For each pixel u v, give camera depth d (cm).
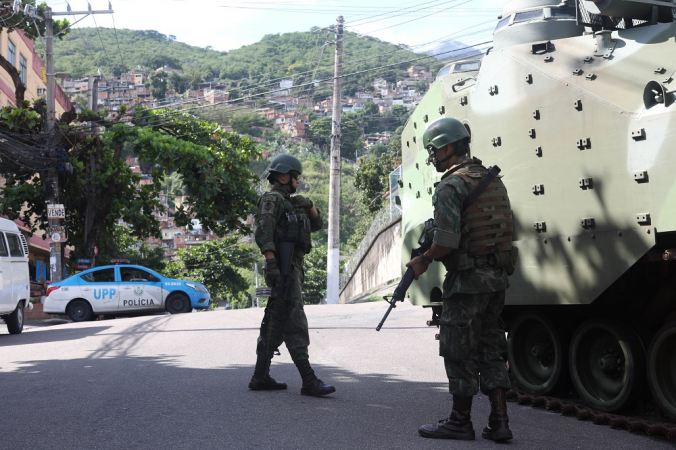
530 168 615
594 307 597
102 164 2525
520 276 618
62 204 2350
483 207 491
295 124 15225
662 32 557
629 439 499
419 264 496
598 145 559
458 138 509
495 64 661
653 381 525
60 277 2330
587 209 563
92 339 1272
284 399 635
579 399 612
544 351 638
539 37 717
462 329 492
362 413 575
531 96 618
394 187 3466
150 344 1149
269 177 673
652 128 517
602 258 550
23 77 3706
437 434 493
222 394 662
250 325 1455
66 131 2400
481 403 632
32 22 2530
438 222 488
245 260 6781
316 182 10219
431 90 779
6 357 1046
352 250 5712
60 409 605
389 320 1493
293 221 654
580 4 618
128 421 550
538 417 576
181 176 2556
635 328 548
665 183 506
